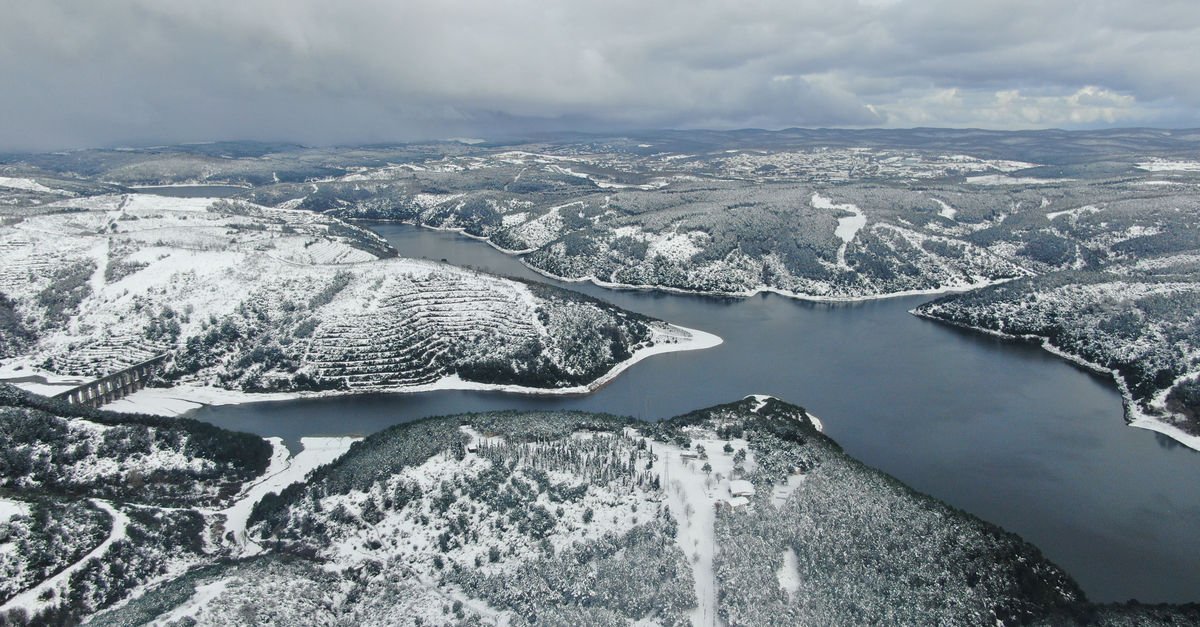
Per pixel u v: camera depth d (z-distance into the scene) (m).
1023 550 148.12
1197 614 131.25
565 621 127.81
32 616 135.50
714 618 129.62
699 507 160.50
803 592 134.00
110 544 154.25
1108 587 148.75
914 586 134.50
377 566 150.50
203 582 139.12
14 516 153.25
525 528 156.50
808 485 168.25
